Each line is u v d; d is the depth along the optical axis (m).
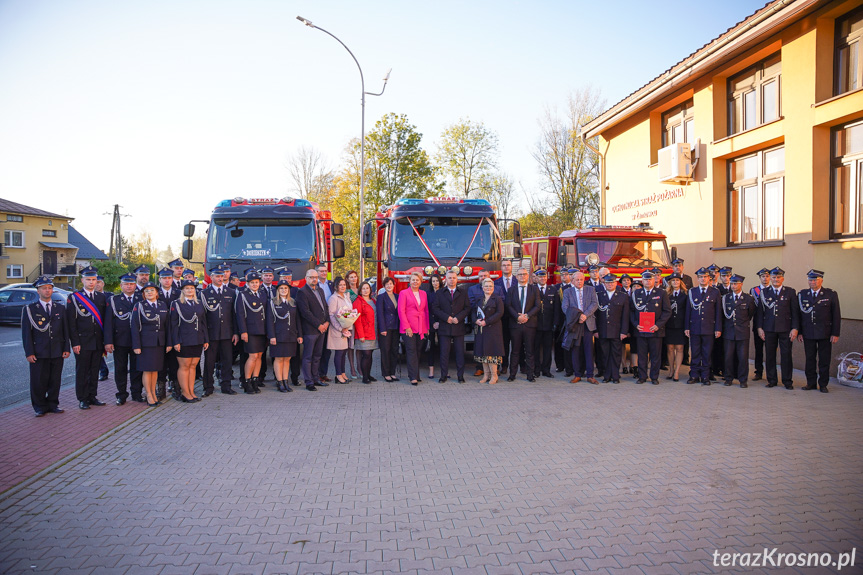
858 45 10.45
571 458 5.86
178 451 6.13
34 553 3.88
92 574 3.60
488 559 3.79
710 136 13.81
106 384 10.24
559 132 36.56
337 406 8.19
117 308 8.38
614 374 9.90
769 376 9.52
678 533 4.16
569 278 11.38
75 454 6.02
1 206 40.44
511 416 7.57
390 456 5.96
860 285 9.98
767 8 11.04
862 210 10.41
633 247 12.97
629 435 6.65
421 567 3.70
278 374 9.34
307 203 11.55
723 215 13.80
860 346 9.95
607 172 18.92
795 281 11.38
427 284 10.57
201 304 8.58
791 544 3.98
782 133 11.63
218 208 11.30
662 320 9.65
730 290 9.94
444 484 5.17
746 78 13.13
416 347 9.87
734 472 5.41
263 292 9.23
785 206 11.60
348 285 10.12
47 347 7.65
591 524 4.32
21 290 21.98
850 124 10.66
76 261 49.81
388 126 35.69
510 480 5.26
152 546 3.99
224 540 4.08
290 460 5.84
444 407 8.09
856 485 5.07
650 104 16.02
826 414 7.59
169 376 9.06
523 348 10.92
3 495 4.91
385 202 35.53
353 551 3.92
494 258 10.99
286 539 4.10
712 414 7.61
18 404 8.65
